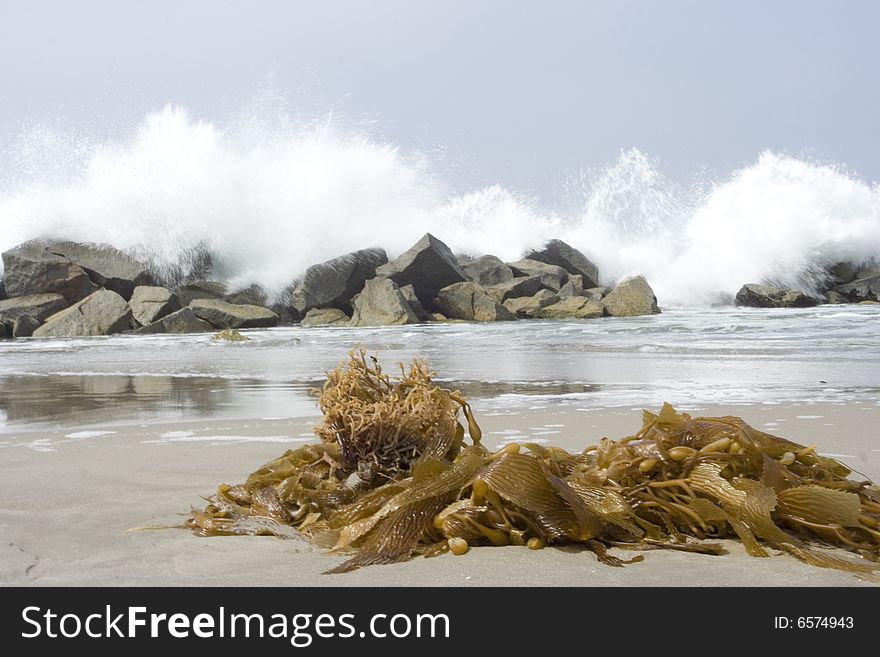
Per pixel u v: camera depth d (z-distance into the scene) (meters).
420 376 3.19
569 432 5.11
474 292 23.23
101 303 20.92
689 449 2.84
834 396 6.73
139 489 3.68
